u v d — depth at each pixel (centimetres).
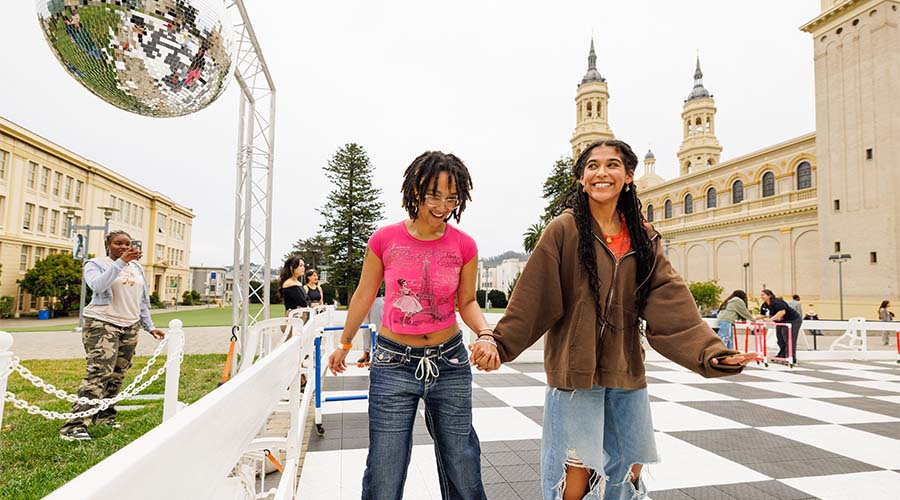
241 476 185
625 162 180
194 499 73
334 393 507
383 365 172
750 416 431
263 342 405
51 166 3148
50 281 2728
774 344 1058
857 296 2378
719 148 4666
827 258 2541
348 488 261
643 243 182
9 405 455
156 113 199
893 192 2270
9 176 2784
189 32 176
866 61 2423
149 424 385
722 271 3394
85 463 300
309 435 362
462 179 171
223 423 91
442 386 172
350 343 184
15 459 305
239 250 645
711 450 332
